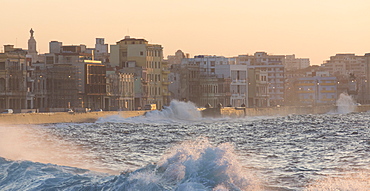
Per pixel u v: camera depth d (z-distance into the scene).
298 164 95.00
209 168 53.94
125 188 53.81
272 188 66.88
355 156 107.69
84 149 126.31
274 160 101.50
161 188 51.50
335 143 140.25
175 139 161.12
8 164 70.81
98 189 56.09
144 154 115.25
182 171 53.84
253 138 164.50
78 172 68.44
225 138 165.25
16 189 62.19
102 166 93.00
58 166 70.56
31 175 66.00
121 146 136.00
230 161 54.62
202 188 50.59
